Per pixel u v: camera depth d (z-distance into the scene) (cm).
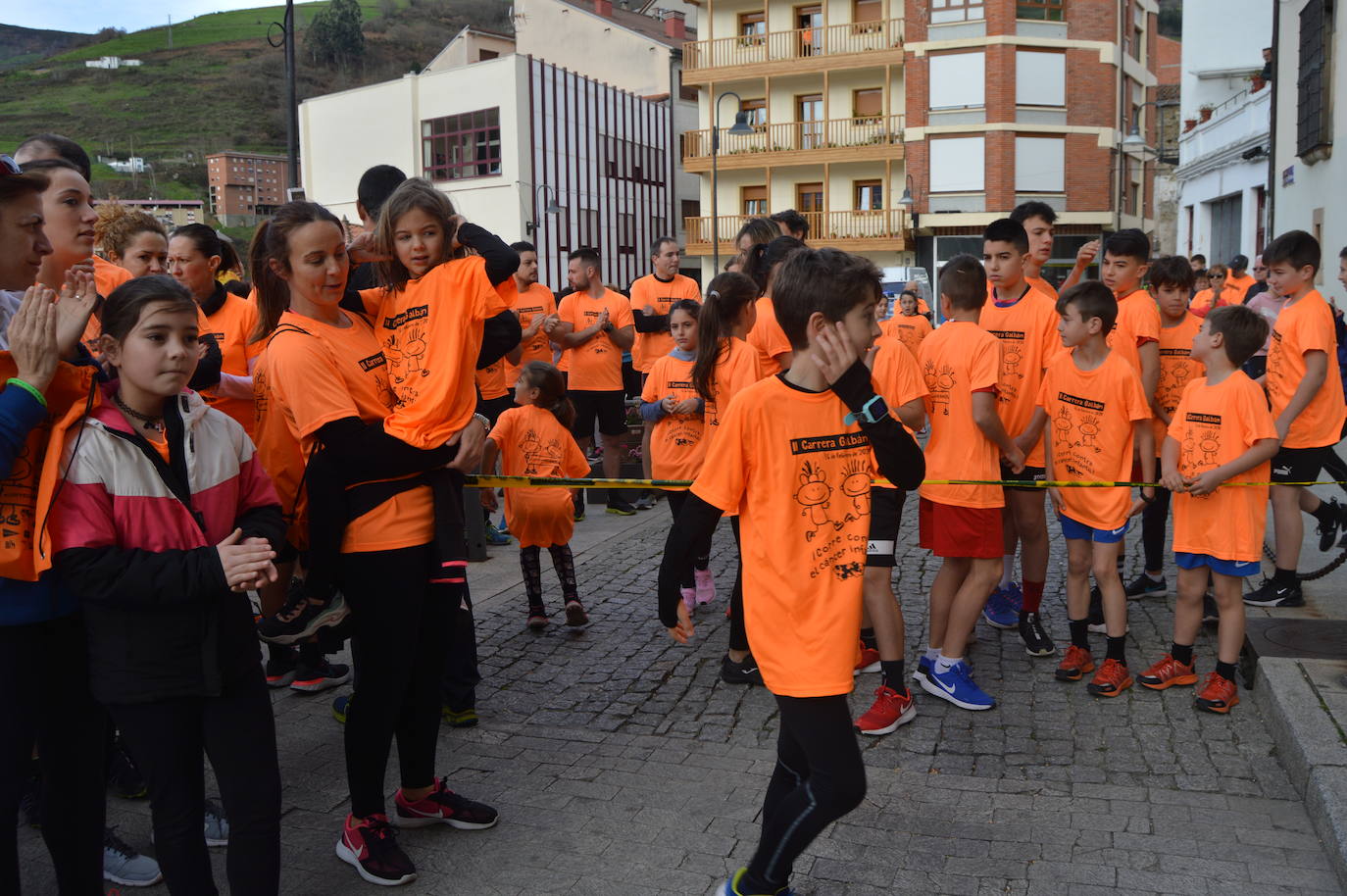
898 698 467
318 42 10206
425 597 361
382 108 3972
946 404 488
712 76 3972
